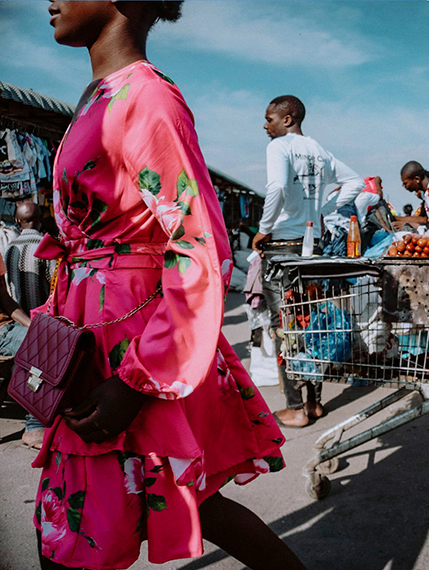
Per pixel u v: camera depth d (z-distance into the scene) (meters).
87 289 1.29
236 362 1.46
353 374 2.25
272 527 2.29
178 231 1.13
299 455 3.02
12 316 3.41
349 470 2.78
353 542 2.14
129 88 1.19
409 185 5.55
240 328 7.41
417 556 2.02
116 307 1.25
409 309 2.04
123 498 1.20
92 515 1.20
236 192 18.55
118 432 1.15
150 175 1.15
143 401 1.16
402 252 2.15
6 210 6.46
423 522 2.24
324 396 4.12
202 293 1.12
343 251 3.98
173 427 1.18
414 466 2.75
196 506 1.22
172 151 1.14
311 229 3.12
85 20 1.29
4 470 3.02
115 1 1.26
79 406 1.18
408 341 2.17
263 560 1.40
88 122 1.23
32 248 3.65
